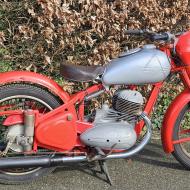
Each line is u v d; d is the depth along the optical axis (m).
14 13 4.74
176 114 4.10
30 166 3.73
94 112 3.94
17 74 3.73
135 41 5.09
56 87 3.79
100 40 5.01
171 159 4.58
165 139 4.14
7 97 3.73
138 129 3.97
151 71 3.84
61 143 3.77
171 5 5.24
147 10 5.00
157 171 4.30
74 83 4.98
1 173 3.87
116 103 3.89
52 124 3.71
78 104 3.85
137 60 3.80
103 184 3.99
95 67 3.80
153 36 3.86
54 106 3.82
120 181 4.06
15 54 4.88
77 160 3.81
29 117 3.65
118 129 3.79
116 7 4.95
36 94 3.77
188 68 4.02
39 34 4.76
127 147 3.86
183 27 5.35
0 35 4.67
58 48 4.87
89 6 4.76
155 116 5.39
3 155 3.74
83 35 4.88
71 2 4.75
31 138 3.71
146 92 5.00
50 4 4.55
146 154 4.68
